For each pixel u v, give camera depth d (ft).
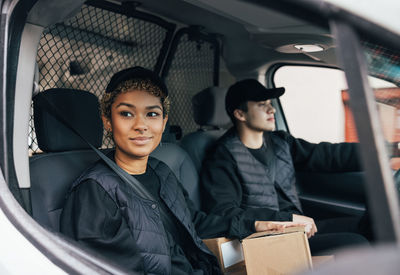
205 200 7.16
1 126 3.56
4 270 3.18
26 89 4.06
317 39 6.51
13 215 3.38
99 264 3.31
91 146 4.81
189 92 8.67
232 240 5.98
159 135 5.15
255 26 6.57
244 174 7.25
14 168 3.69
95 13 6.85
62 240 3.37
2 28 3.59
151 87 5.02
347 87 2.31
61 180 5.16
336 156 8.03
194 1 6.06
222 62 9.10
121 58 7.46
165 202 5.24
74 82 6.75
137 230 4.67
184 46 8.39
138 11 7.30
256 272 5.29
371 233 6.66
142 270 4.53
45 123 5.19
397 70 2.95
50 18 4.17
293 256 5.20
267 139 7.73
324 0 2.38
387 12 2.32
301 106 8.81
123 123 4.96
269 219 6.54
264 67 8.69
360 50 2.34
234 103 7.47
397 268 1.55
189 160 7.36
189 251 5.48
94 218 4.42
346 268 1.61
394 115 3.17
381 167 2.18
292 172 7.92
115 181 4.70
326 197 8.25
